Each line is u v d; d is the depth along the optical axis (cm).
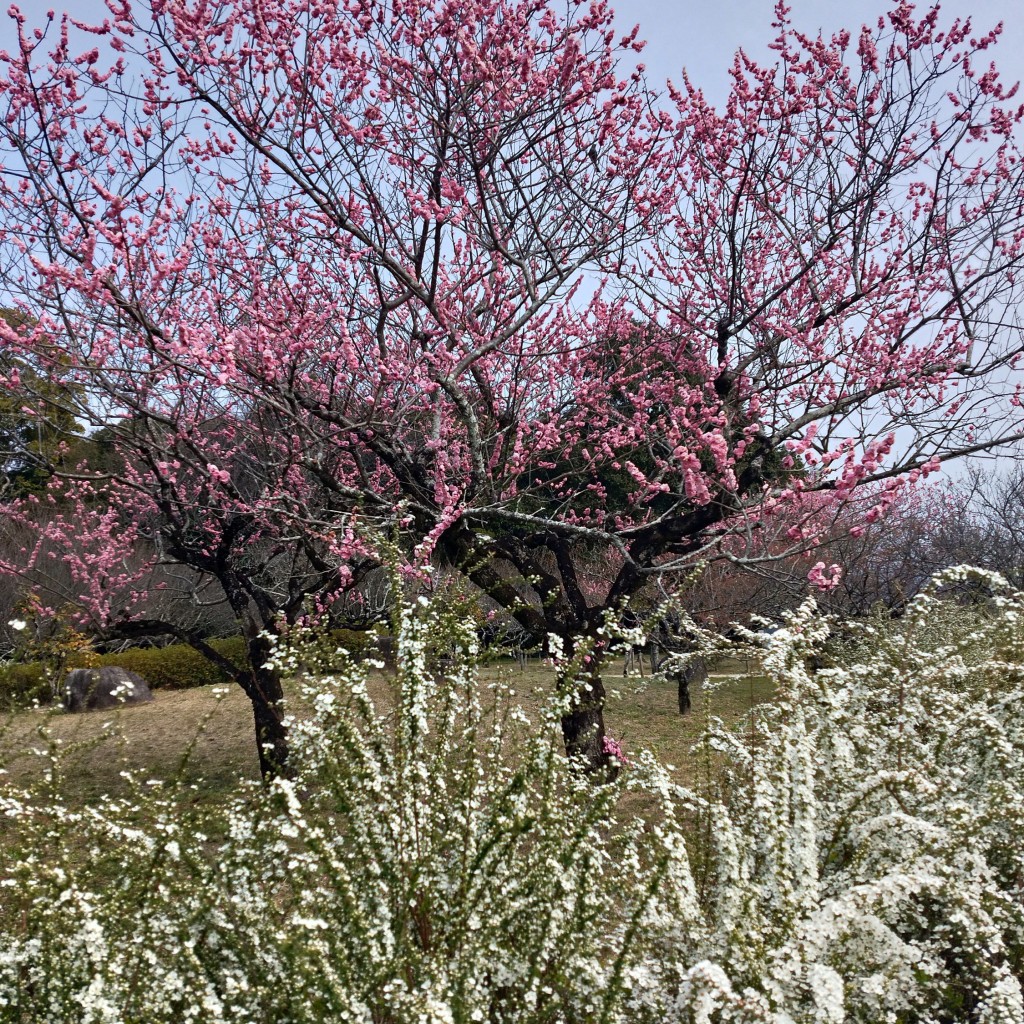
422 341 604
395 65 562
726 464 509
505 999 232
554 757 258
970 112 669
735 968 234
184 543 720
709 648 400
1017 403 648
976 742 342
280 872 252
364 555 621
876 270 758
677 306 788
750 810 302
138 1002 216
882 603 805
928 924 280
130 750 964
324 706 251
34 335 483
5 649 1105
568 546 777
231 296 658
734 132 710
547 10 575
